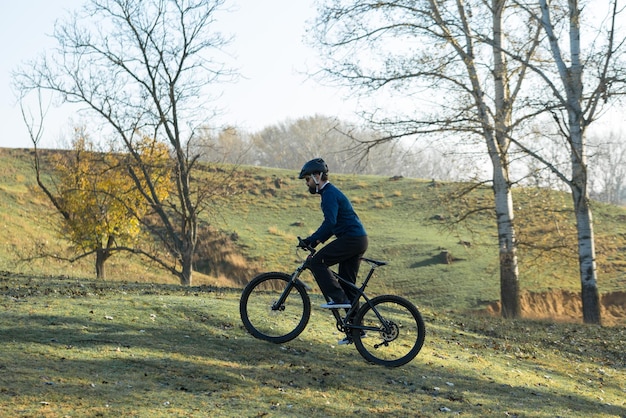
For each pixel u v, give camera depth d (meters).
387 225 48.34
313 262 8.41
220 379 7.69
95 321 9.36
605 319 29.77
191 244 27.33
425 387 8.73
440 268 37.44
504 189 21.34
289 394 7.52
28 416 5.78
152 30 25.55
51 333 8.52
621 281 34.12
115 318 9.68
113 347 8.30
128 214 29.16
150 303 10.87
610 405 9.88
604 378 12.02
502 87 20.83
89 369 7.36
